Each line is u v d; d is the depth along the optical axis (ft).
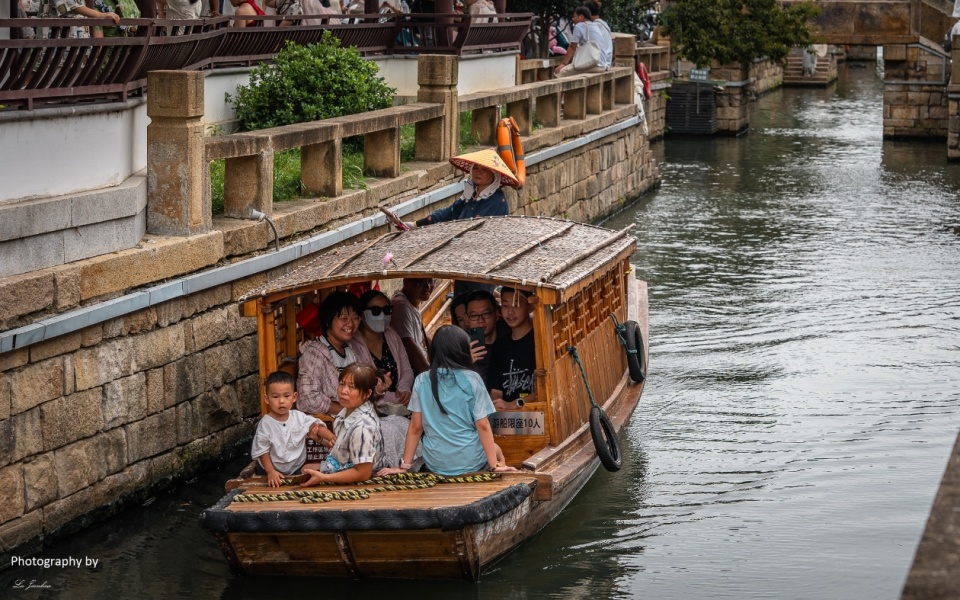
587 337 29.50
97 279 25.45
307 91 42.70
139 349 26.91
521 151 38.86
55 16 28.71
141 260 26.73
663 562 25.64
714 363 41.57
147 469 27.48
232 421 30.55
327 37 44.57
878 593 24.04
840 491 29.84
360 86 42.75
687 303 50.37
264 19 44.01
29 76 25.75
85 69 26.86
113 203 26.43
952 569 8.43
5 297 22.94
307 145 35.55
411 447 24.73
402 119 41.24
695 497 29.55
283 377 24.73
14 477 23.61
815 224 69.67
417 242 28.50
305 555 23.25
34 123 24.77
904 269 56.85
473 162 32.83
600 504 28.99
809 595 23.98
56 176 25.63
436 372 24.39
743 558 25.88
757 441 33.73
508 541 24.79
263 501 23.20
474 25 57.93
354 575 23.53
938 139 113.09
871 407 36.63
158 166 28.50
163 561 25.13
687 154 103.19
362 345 26.66
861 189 83.61
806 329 45.98
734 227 68.64
